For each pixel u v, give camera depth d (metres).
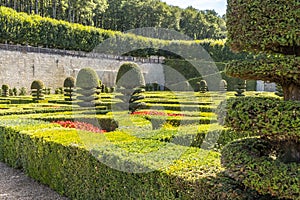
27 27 27.19
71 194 4.73
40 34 28.09
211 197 2.63
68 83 16.77
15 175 6.11
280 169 2.10
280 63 2.18
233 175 2.29
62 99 18.06
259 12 2.28
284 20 2.19
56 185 5.09
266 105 2.15
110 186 3.87
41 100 17.98
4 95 21.62
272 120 2.09
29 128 6.37
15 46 23.91
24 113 10.61
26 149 5.93
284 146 2.37
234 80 23.84
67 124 7.66
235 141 2.71
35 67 24.98
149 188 3.27
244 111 2.21
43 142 5.32
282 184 2.04
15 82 23.75
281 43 2.23
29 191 5.21
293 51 2.38
